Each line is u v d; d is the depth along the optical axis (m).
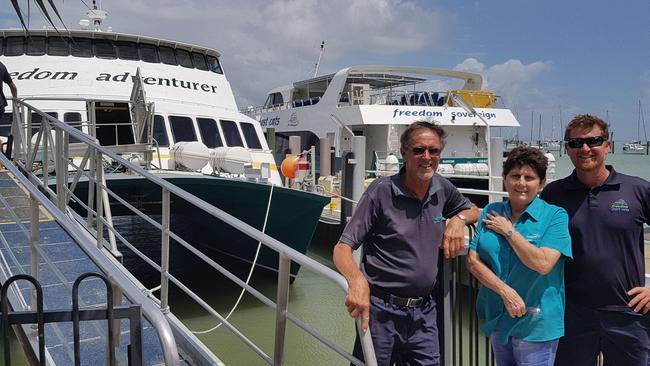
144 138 8.45
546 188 3.39
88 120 8.12
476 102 17.72
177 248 10.88
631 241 3.07
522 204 3.04
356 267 2.76
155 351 4.11
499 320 3.12
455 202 3.28
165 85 10.25
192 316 8.46
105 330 3.57
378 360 3.05
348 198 10.78
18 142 7.66
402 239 2.99
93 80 9.78
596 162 3.06
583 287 3.16
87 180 7.34
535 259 2.85
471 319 3.69
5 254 5.21
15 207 6.48
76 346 2.11
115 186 7.50
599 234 3.09
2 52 10.02
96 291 4.53
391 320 3.04
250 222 9.16
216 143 9.54
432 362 3.09
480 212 3.31
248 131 10.28
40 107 9.02
